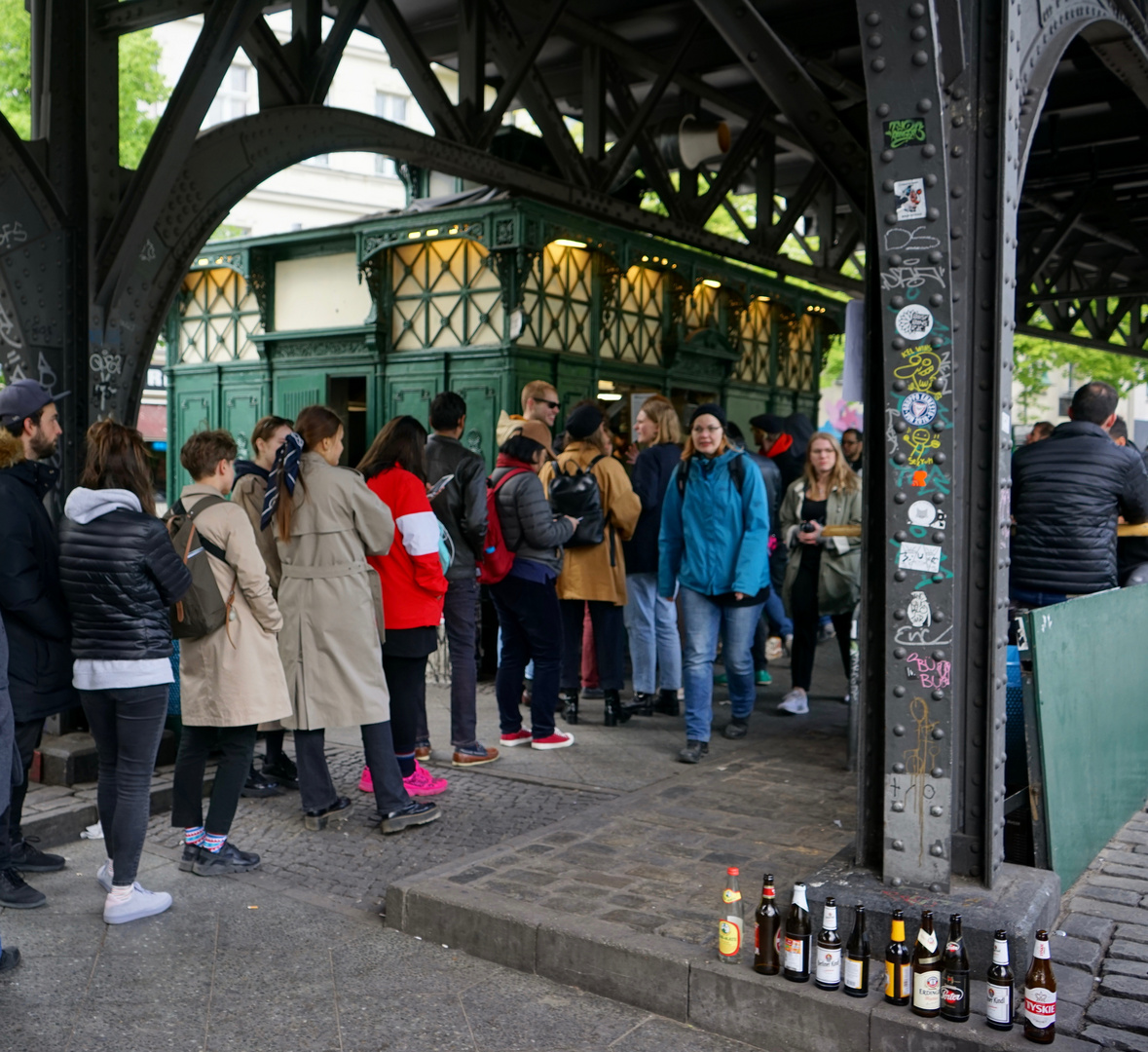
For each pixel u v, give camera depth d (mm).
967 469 3490
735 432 7816
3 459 4109
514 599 6312
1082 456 5398
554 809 5281
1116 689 4828
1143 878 4254
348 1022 3270
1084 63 9750
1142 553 6191
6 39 16125
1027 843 4262
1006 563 3523
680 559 6332
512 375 8945
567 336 9672
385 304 9688
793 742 6609
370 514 4867
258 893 4285
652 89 9375
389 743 4953
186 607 4227
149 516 3967
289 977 3566
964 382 3473
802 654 7465
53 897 4230
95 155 5555
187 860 4508
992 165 3396
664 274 10898
